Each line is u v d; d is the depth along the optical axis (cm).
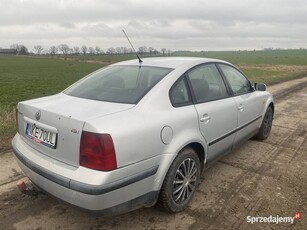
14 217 298
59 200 254
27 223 289
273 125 691
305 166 443
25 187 341
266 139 575
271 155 487
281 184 381
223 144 386
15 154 308
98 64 7238
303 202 337
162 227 288
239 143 450
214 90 378
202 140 329
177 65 344
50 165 259
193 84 340
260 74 2817
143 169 259
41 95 1688
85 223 292
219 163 448
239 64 6444
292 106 961
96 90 322
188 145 317
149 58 404
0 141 510
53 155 263
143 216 305
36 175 269
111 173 233
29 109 292
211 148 356
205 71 374
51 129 262
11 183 367
